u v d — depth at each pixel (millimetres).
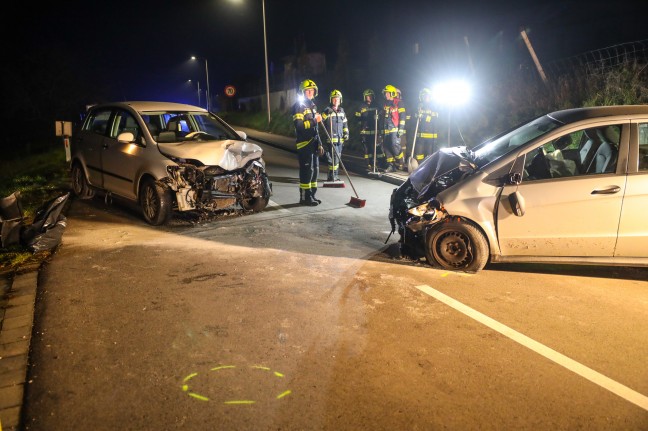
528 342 3928
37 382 3311
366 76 25500
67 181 11102
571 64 13133
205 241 6449
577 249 5070
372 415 3027
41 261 5570
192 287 4883
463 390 3291
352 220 7758
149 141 7383
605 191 4906
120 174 7742
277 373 3445
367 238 6715
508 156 5219
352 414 3031
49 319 4180
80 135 8844
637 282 5184
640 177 4875
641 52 12812
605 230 4961
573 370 3545
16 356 3648
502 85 13797
